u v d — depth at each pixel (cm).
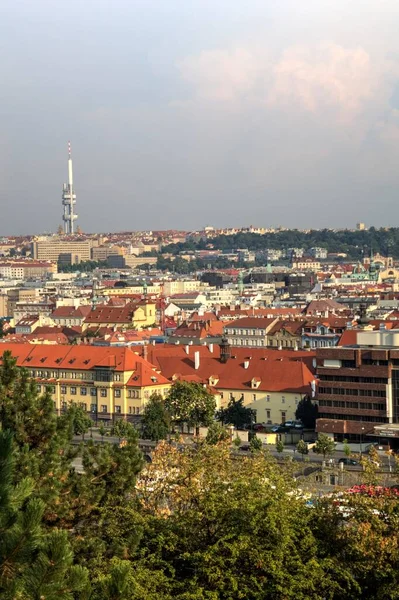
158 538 14462
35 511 8438
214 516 14675
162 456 17450
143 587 13512
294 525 14850
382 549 14762
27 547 8375
